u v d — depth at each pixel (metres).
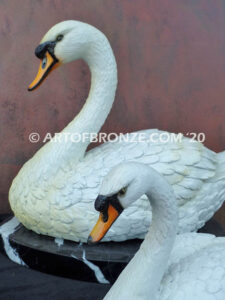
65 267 1.18
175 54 1.71
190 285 0.80
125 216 1.15
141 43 1.68
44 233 1.27
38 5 1.60
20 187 1.25
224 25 1.71
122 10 1.65
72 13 1.62
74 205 1.17
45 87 1.65
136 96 1.72
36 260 1.21
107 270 1.16
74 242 1.23
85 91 1.69
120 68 1.69
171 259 0.91
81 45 1.26
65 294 1.11
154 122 1.75
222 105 1.77
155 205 0.81
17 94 1.64
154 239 0.83
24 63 1.63
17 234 1.29
